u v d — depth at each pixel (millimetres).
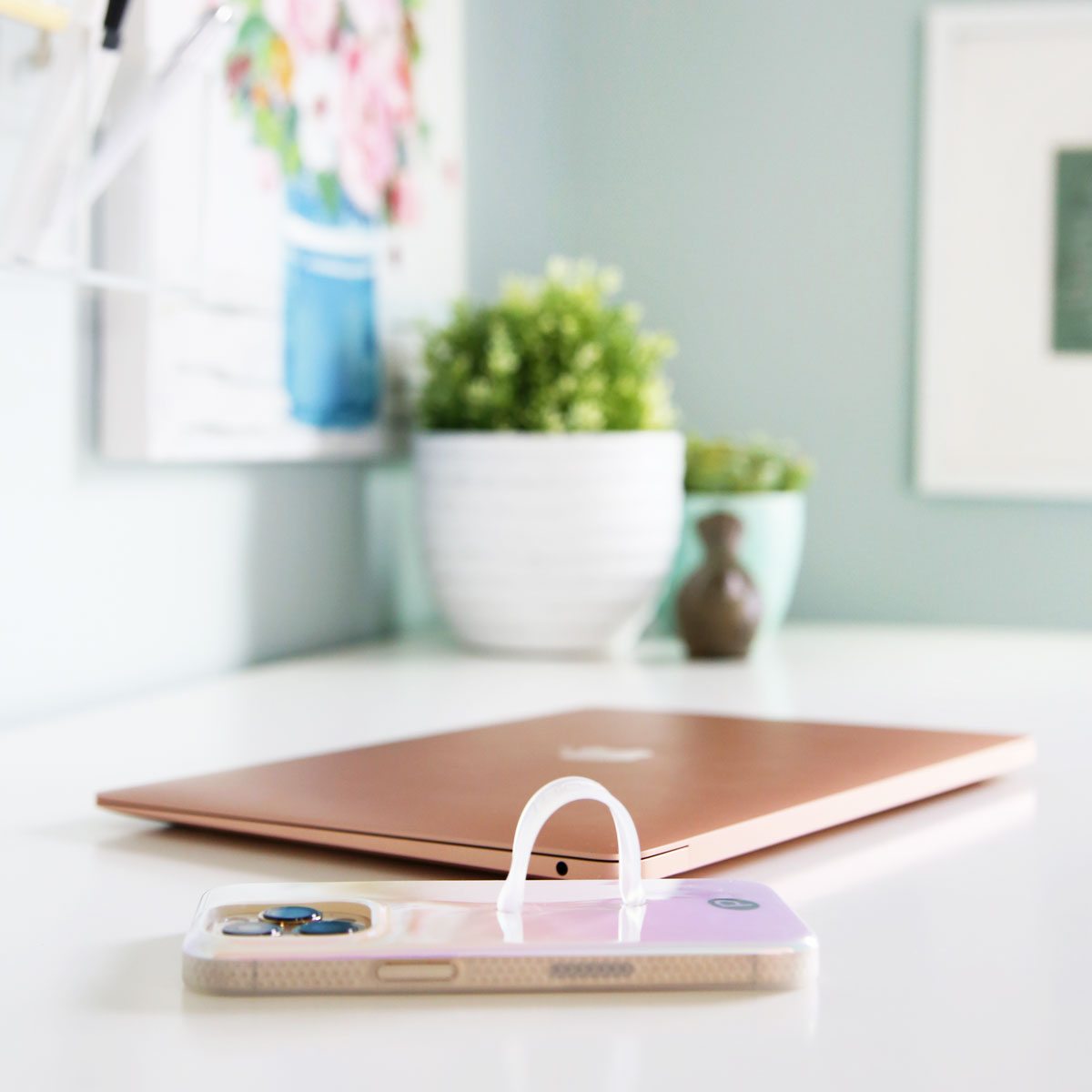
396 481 1282
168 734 769
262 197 1006
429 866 484
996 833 542
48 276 733
